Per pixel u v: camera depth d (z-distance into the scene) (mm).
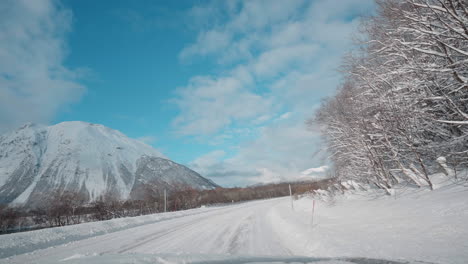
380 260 4078
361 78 11438
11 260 7398
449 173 8727
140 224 16422
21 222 41438
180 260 4145
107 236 11242
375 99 10273
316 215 11539
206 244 8172
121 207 44906
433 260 3738
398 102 9328
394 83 9562
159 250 7547
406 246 4582
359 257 4488
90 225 13602
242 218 16438
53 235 10812
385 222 6723
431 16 7754
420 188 9383
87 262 3811
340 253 5141
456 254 3752
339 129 14477
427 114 8844
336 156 15891
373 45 11133
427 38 8008
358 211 9633
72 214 43094
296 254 6184
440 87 8133
